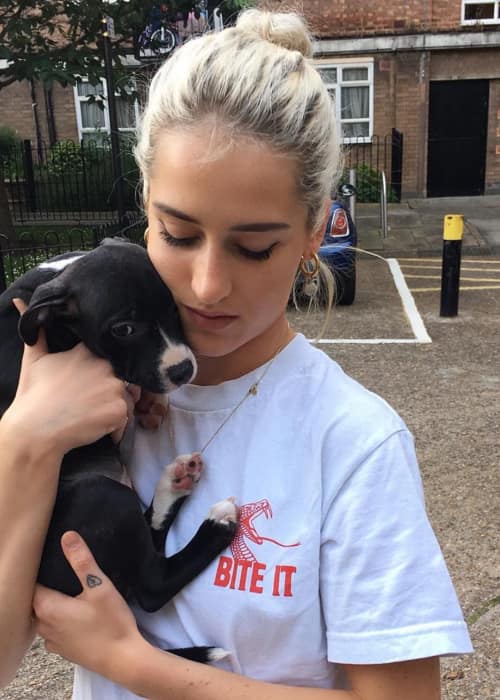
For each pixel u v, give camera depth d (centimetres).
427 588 119
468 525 357
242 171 110
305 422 133
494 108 1619
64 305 151
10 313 185
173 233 120
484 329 690
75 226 1278
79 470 143
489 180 1659
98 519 131
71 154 1555
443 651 116
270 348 141
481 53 1584
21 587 126
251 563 126
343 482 126
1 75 1034
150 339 145
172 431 146
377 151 1614
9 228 1084
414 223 1314
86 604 124
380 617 118
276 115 112
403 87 1603
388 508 122
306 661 124
